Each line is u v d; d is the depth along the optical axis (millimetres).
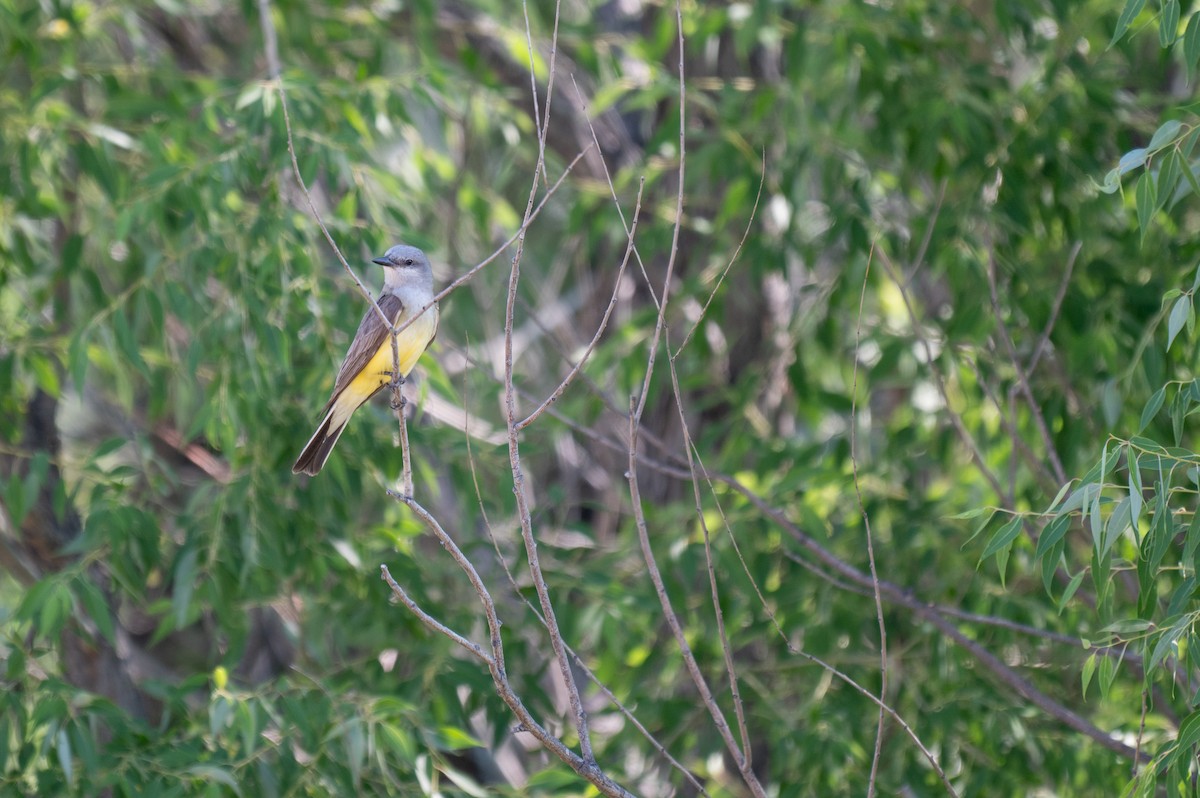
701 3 14781
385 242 11258
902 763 11664
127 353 10719
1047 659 12422
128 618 15258
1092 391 12352
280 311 10977
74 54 13164
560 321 18562
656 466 10516
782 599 12188
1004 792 11438
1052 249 13203
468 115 14953
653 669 12570
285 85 11141
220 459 14953
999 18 12852
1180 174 7914
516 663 11781
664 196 15539
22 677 10352
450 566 12969
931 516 12516
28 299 12711
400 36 16078
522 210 18703
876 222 13383
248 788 9672
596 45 14984
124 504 10750
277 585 11984
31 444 12938
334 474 11406
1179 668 8781
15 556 12953
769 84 13844
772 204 14414
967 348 12617
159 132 11641
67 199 13914
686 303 15297
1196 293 7648
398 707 9875
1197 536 7211
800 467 11969
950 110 12547
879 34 13141
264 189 11508
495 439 13703
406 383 12922
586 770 7074
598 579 11938
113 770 9922
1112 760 11039
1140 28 11203
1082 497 7141
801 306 14273
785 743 11773
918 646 12641
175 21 16719
